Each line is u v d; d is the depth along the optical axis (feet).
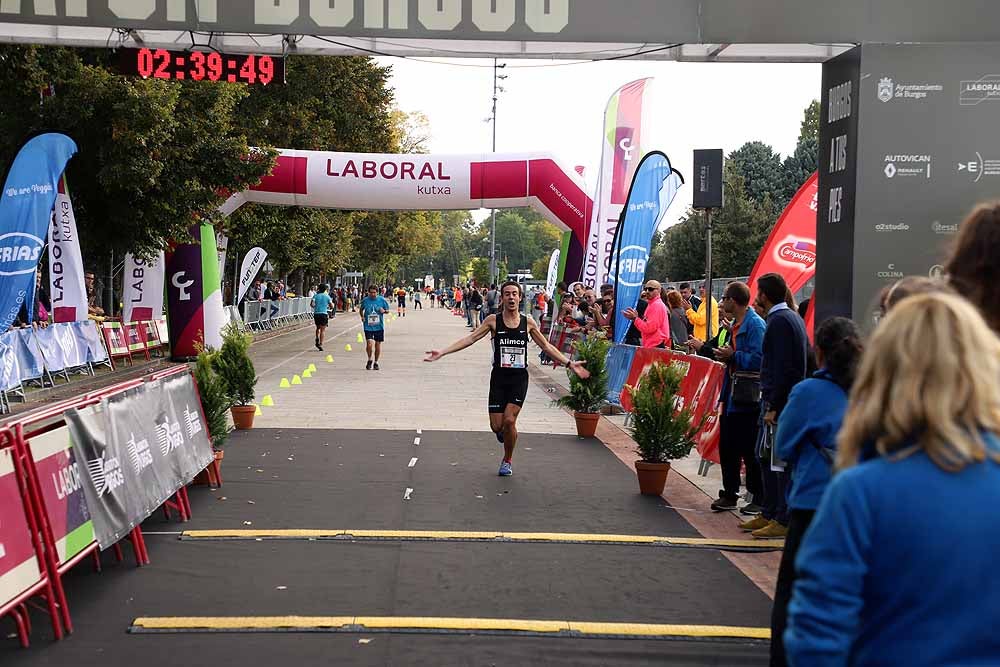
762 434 22.49
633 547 21.74
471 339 29.86
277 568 19.49
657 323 43.14
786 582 13.60
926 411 6.17
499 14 24.77
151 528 22.67
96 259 71.82
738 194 155.43
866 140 24.08
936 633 5.96
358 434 37.42
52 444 16.20
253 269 104.53
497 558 20.53
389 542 21.62
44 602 17.16
